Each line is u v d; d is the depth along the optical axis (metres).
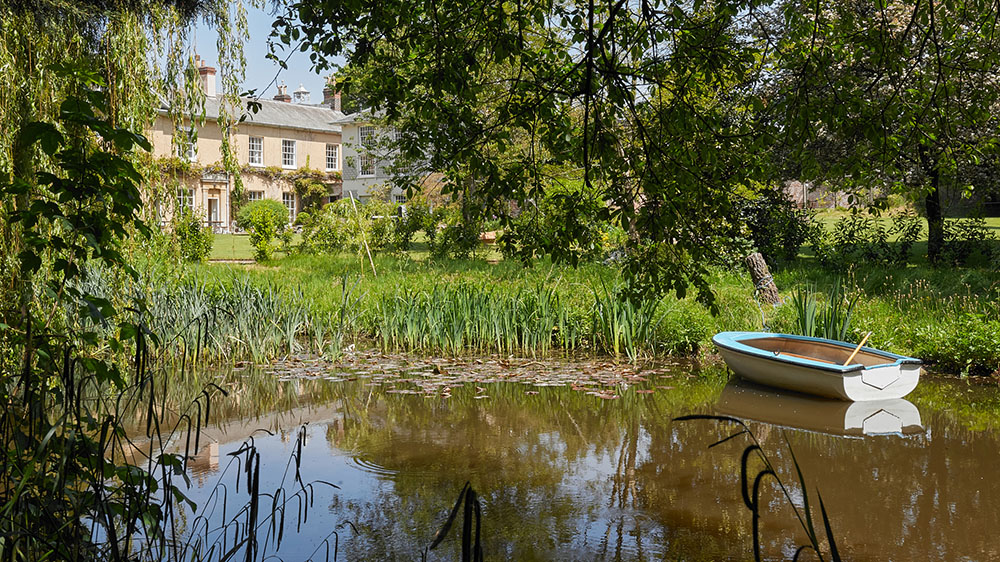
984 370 9.18
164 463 3.41
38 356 3.56
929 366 9.51
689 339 10.44
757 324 11.09
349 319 11.52
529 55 5.14
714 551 4.19
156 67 6.50
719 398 8.02
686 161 4.93
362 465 5.64
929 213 16.12
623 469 5.64
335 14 4.76
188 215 7.11
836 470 5.68
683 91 4.94
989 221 24.11
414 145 5.31
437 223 21.41
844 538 4.41
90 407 6.82
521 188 5.21
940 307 10.70
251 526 3.59
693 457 5.96
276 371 9.27
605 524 4.57
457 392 8.30
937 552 4.21
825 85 5.07
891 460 5.92
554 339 11.34
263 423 6.93
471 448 6.16
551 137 5.19
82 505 3.16
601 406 7.68
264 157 38.91
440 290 11.67
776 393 8.29
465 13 5.04
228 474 5.34
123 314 6.62
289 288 13.29
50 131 3.11
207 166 34.84
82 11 5.60
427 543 4.21
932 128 5.71
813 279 14.66
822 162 12.41
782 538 4.39
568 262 5.25
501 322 10.96
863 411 7.47
